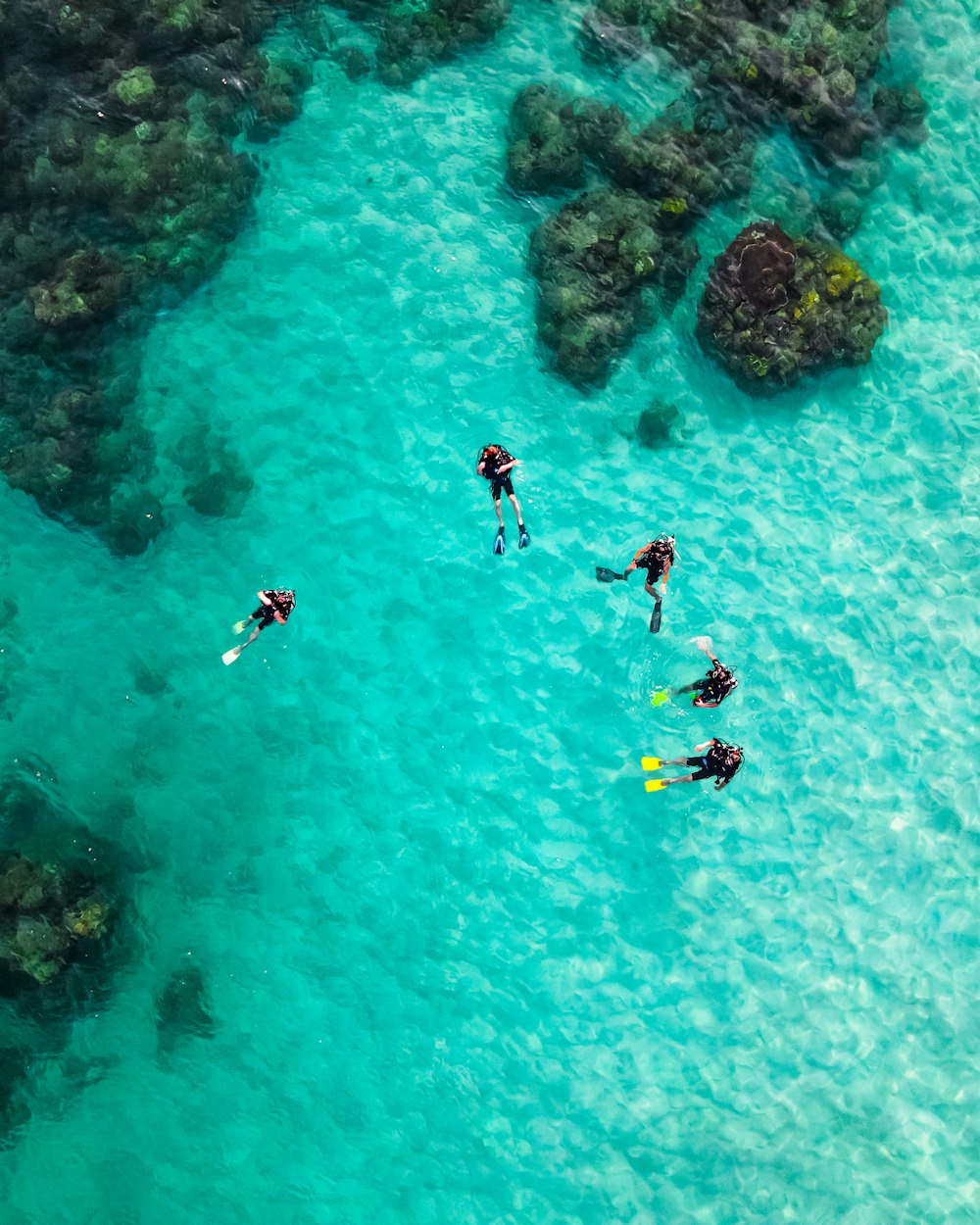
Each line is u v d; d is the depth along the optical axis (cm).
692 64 1653
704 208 1602
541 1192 1323
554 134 1574
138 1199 1336
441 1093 1354
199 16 1603
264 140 1605
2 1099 1352
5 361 1501
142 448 1502
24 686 1458
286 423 1526
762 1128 1348
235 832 1426
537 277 1565
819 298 1529
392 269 1573
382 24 1656
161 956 1392
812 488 1547
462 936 1394
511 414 1536
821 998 1391
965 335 1602
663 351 1562
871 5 1648
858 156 1638
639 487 1529
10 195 1538
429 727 1449
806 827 1439
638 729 1449
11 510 1496
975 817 1455
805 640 1492
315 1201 1328
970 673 1499
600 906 1403
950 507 1548
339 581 1483
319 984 1384
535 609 1480
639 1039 1368
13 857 1379
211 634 1469
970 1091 1372
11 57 1574
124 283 1520
